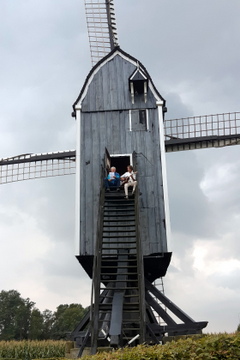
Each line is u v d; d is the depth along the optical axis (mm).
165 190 16672
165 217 16250
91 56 21531
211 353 6938
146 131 17609
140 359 6836
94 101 18172
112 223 16188
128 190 16172
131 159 17156
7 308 89625
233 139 20344
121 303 12141
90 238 16156
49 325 85312
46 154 21547
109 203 16422
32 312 86375
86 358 7477
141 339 10945
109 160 17438
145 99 18000
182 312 13805
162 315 13906
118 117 17891
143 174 16969
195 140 20125
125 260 14070
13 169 22094
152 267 16766
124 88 18297
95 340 11016
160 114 17828
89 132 17719
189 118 20703
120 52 18875
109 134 17656
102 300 14258
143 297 11539
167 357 6836
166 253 15758
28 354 25062
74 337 14008
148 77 18172
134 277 15242
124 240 15906
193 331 13258
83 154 17406
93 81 18516
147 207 16453
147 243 15953
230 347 7031
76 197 16750
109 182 16172
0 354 24922
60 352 25891
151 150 17344
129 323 13875
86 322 14344
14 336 85312
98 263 12453
